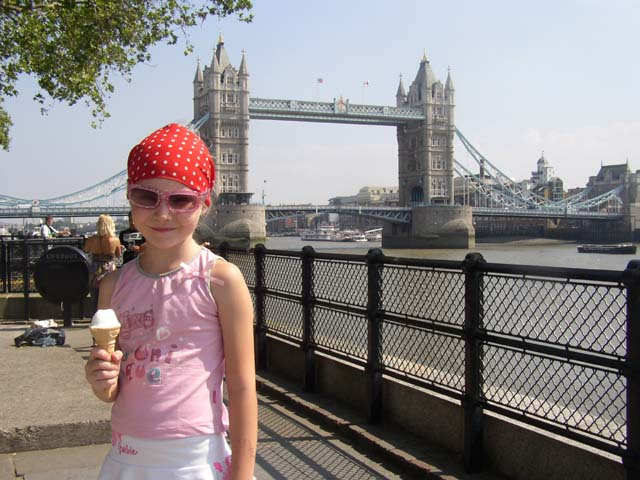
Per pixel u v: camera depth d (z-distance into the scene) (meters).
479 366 4.88
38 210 96.44
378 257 6.00
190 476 2.30
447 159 174.50
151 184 2.35
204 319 2.40
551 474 4.37
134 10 13.55
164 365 2.35
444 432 5.33
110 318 2.28
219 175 147.38
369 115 165.38
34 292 13.60
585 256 94.25
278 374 8.18
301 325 7.63
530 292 4.45
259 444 5.75
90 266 11.46
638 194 178.62
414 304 5.60
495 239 170.50
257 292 8.59
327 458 5.40
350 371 6.66
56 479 4.81
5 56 13.45
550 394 4.32
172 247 2.47
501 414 4.65
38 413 5.61
